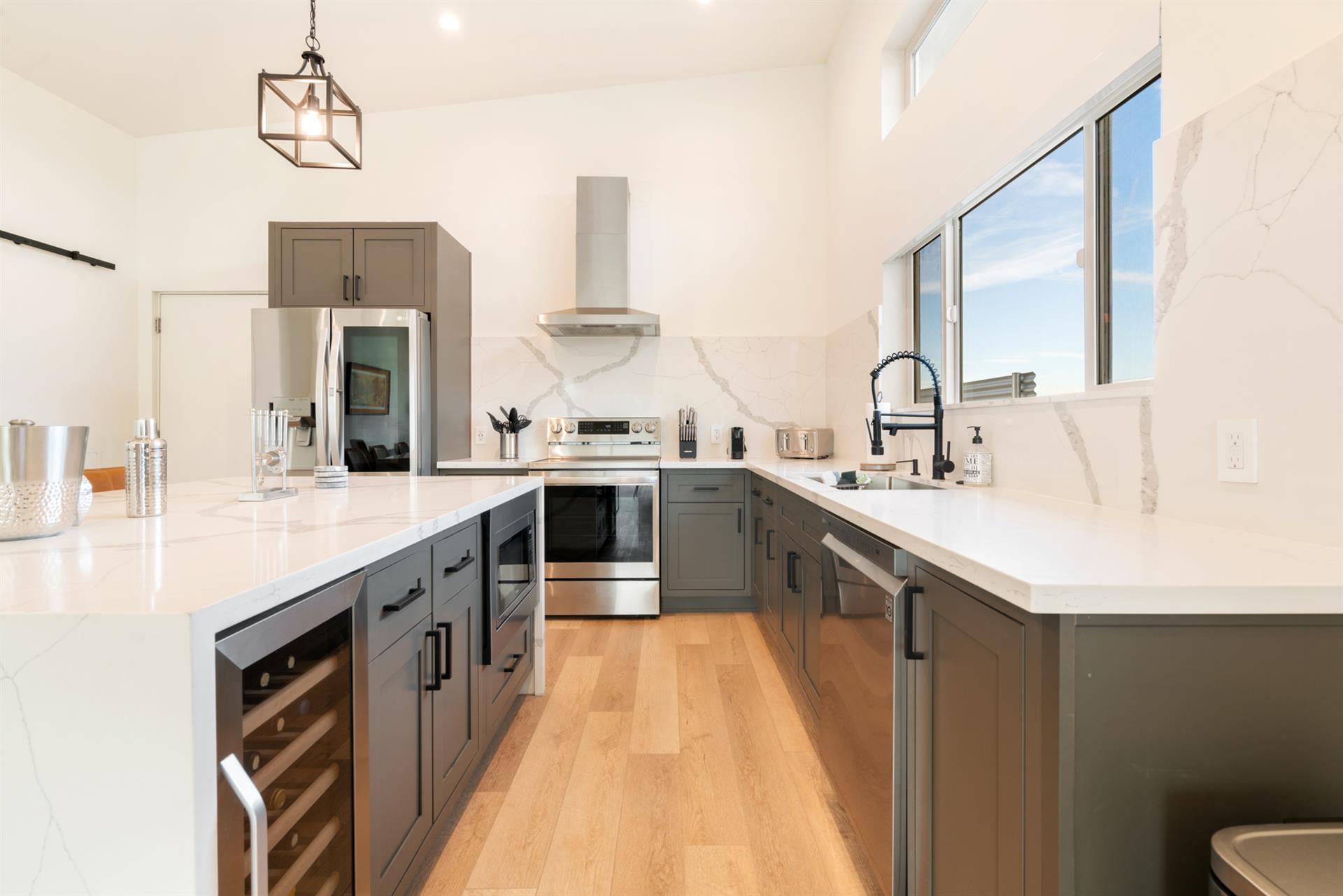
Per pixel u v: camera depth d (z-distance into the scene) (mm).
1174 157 1308
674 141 4273
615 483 3633
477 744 1794
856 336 3545
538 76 4023
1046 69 1778
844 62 3766
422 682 1377
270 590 786
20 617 656
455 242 3980
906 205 2838
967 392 2490
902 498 1750
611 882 1481
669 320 4277
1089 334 1679
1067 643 773
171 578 801
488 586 1874
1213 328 1220
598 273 3961
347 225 3674
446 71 3852
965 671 1010
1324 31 1013
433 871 1520
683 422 4156
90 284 3846
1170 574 825
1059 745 772
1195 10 1259
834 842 1620
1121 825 776
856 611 1504
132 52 3344
